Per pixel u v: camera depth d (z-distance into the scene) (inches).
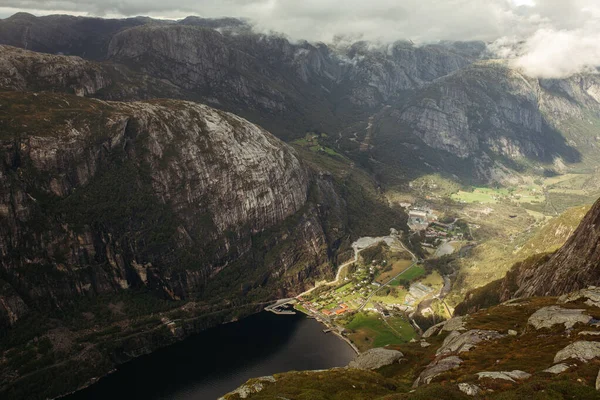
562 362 3885.3
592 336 4439.0
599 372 3326.8
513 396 3356.3
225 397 4643.2
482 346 5167.3
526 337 5083.7
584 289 5900.6
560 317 5157.5
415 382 4911.4
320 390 4591.5
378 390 4608.8
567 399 3203.7
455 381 4025.6
